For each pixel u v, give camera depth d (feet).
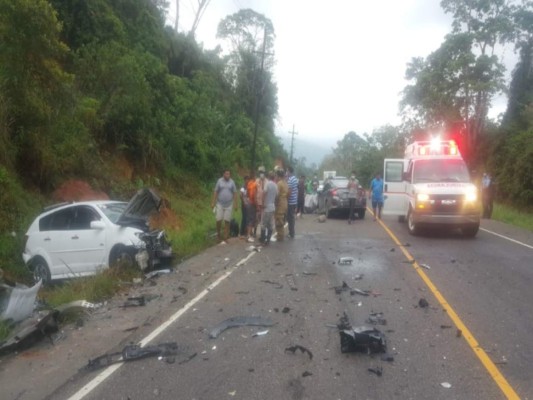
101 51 61.77
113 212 37.11
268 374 17.72
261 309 25.73
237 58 167.02
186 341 21.17
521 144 108.06
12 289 24.81
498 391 16.28
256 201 50.93
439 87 129.18
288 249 44.91
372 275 33.78
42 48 43.11
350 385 16.76
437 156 58.75
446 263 38.14
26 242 38.06
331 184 80.89
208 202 80.69
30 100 43.39
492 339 21.15
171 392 16.43
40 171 46.88
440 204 51.72
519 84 130.11
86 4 68.90
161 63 80.94
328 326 22.91
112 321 24.32
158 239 35.37
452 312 25.07
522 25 125.80
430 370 17.93
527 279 32.68
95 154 58.49
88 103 55.62
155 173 72.64
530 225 69.36
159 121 75.61
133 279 32.32
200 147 88.79
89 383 17.28
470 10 129.39
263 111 181.88
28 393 16.71
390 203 68.03
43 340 21.93
